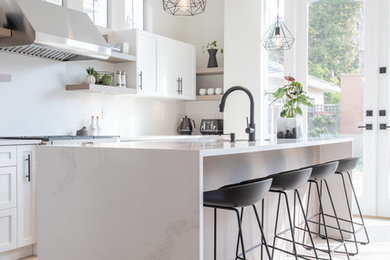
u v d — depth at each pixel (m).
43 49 4.39
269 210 3.53
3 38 4.12
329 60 5.59
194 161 2.03
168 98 6.16
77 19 4.56
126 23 6.12
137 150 2.20
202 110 6.70
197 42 6.80
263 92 5.95
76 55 4.78
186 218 2.05
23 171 3.73
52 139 4.00
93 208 2.35
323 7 5.63
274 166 3.57
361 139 5.39
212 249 2.83
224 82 6.16
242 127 6.02
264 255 3.43
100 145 2.54
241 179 3.09
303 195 4.20
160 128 6.42
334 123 5.55
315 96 5.66
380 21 5.30
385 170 5.26
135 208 2.21
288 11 5.77
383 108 5.28
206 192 2.29
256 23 5.92
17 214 3.69
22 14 3.95
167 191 2.11
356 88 5.43
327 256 3.79
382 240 4.29
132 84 5.42
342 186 4.41
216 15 6.63
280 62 5.89
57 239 2.48
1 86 4.27
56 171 2.49
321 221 4.50
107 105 5.55
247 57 5.98
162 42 5.83
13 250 3.74
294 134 3.79
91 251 2.36
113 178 2.28
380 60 5.30
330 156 4.52
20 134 4.45
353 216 5.34
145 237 2.18
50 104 4.78
